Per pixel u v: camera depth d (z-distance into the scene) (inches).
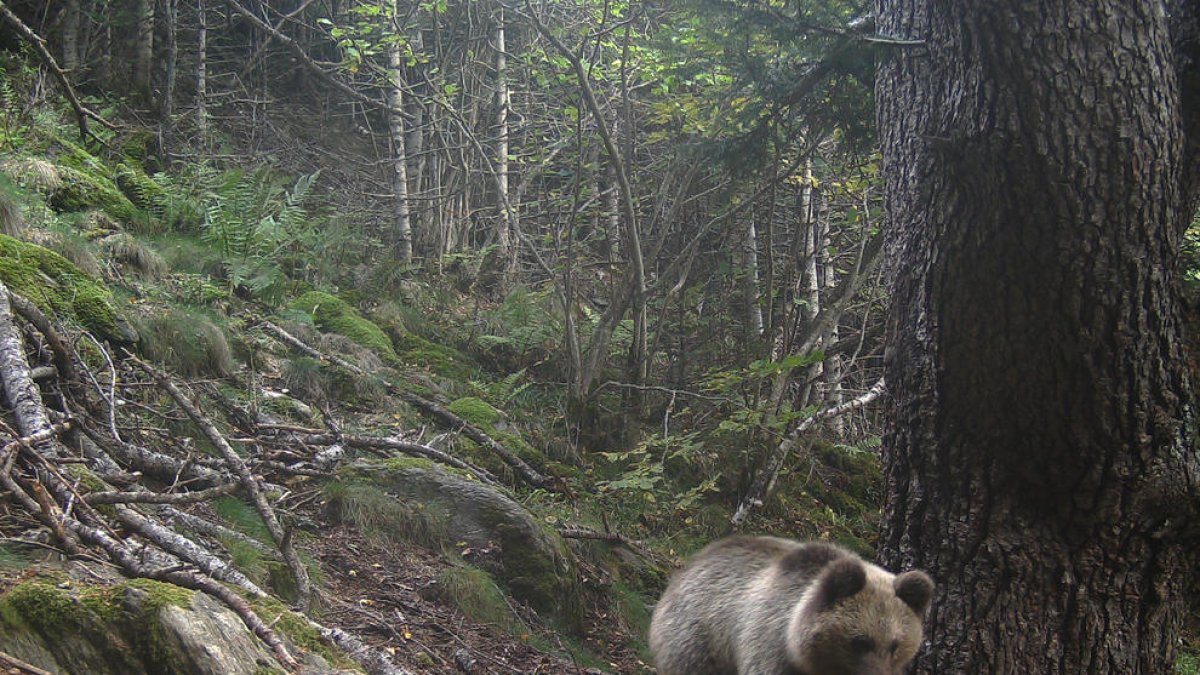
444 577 297.3
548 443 458.3
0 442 228.5
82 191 470.3
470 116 686.5
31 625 173.3
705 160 354.6
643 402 506.3
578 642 319.6
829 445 570.9
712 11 282.0
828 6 323.0
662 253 629.9
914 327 246.7
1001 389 232.7
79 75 628.4
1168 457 231.5
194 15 741.9
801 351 506.6
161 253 455.2
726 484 494.0
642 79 599.2
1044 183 218.1
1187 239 481.1
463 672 265.1
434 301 591.5
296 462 328.8
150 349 351.9
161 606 182.4
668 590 257.1
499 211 669.3
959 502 244.8
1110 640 239.0
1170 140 223.3
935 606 246.7
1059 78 215.0
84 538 209.0
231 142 687.1
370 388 424.2
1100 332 223.1
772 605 220.4
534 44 585.6
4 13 365.4
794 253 551.2
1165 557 239.9
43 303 313.4
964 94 224.7
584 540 371.2
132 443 289.9
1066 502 236.2
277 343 424.5
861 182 503.2
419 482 329.7
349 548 299.3
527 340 548.1
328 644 218.4
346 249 588.4
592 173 667.4
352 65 596.1
